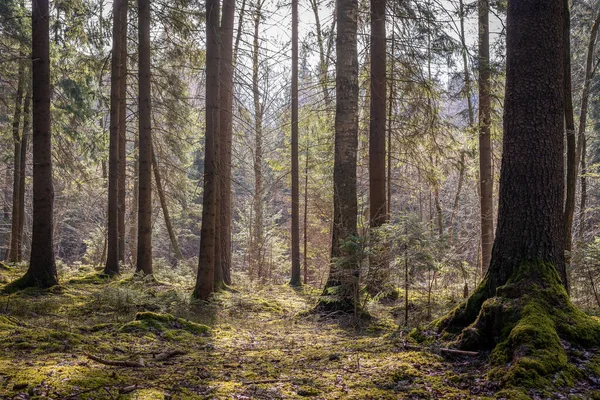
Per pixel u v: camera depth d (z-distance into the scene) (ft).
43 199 33.91
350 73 30.09
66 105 50.88
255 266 75.51
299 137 65.10
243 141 49.65
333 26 43.42
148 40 39.04
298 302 38.24
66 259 109.70
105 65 47.91
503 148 17.78
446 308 28.86
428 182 48.06
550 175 16.81
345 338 22.65
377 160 37.96
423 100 41.70
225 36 40.42
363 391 12.86
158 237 106.52
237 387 13.01
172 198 64.85
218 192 40.65
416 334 18.11
